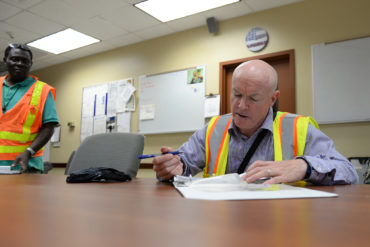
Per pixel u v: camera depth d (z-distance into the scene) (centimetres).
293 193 49
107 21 342
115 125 406
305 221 27
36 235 20
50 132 182
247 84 100
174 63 367
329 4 279
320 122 270
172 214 30
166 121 362
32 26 354
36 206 35
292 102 283
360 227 24
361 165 244
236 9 311
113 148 132
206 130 125
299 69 286
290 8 297
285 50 294
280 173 68
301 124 107
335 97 266
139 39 392
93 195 48
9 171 125
